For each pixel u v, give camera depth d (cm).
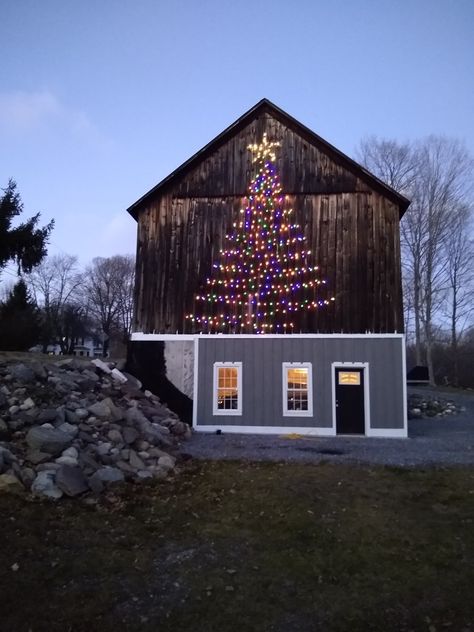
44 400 1227
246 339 1803
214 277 1856
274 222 1850
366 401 1722
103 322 7525
